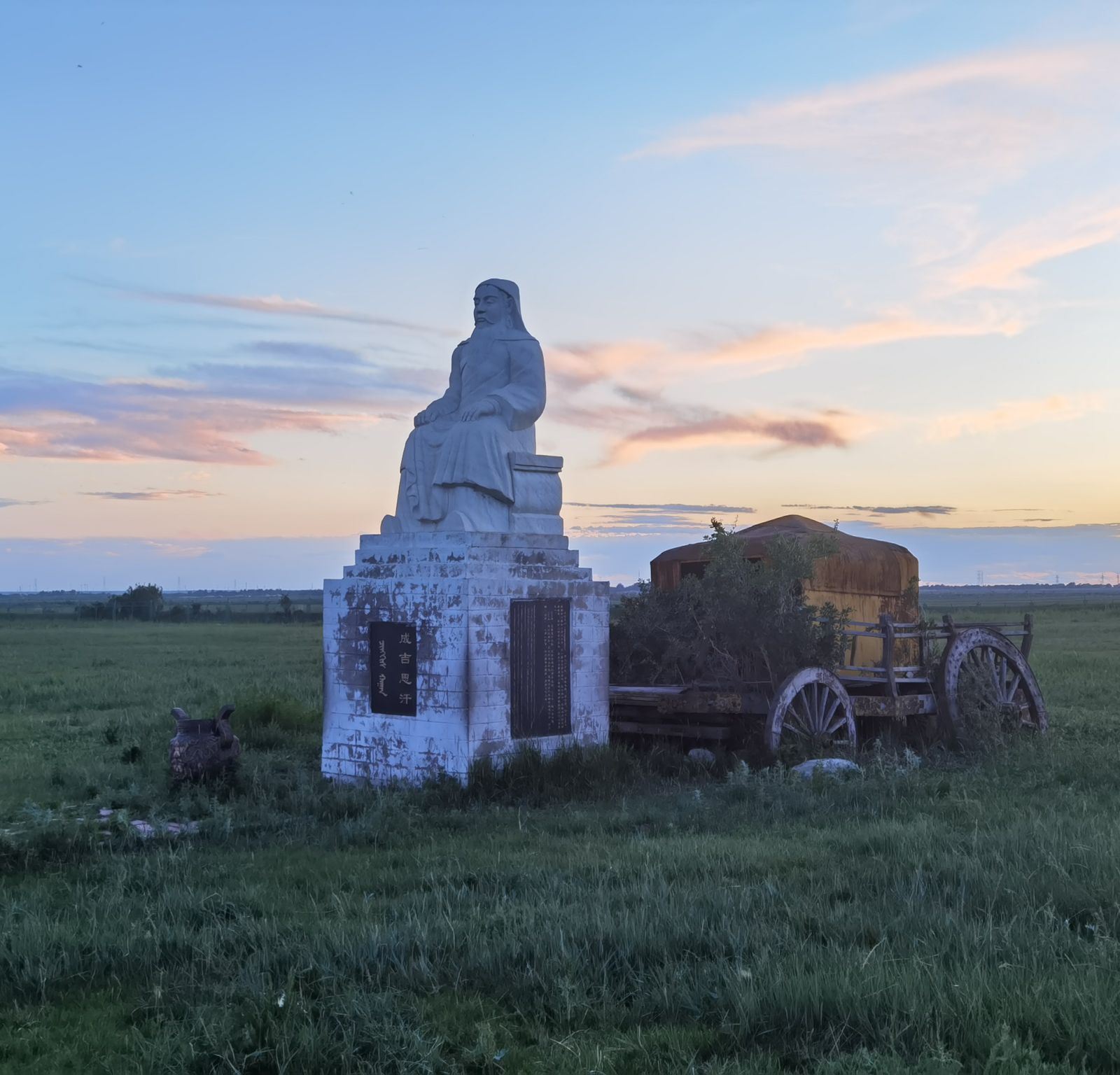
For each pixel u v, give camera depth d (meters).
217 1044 5.21
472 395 14.62
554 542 14.04
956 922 6.52
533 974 5.98
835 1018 5.35
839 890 7.61
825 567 18.34
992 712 15.83
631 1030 5.45
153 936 6.75
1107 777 12.38
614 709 15.86
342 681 14.09
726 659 15.48
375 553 13.91
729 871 8.27
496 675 12.99
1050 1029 5.08
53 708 22.89
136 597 89.62
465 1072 5.08
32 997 6.11
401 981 6.07
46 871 9.30
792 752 13.57
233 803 12.30
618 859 8.75
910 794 11.63
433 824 10.95
